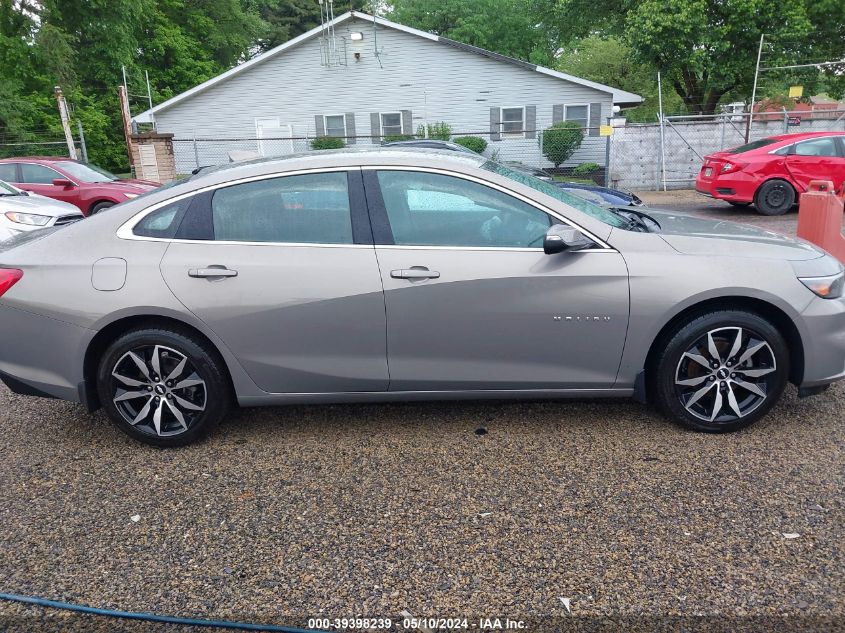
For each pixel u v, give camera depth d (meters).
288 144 23.39
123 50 29.17
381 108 23.33
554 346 3.32
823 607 2.20
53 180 12.10
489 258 3.27
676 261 3.27
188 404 3.42
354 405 4.00
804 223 6.26
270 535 2.71
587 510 2.80
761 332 3.29
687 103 24.41
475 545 2.60
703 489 2.93
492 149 23.08
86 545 2.68
